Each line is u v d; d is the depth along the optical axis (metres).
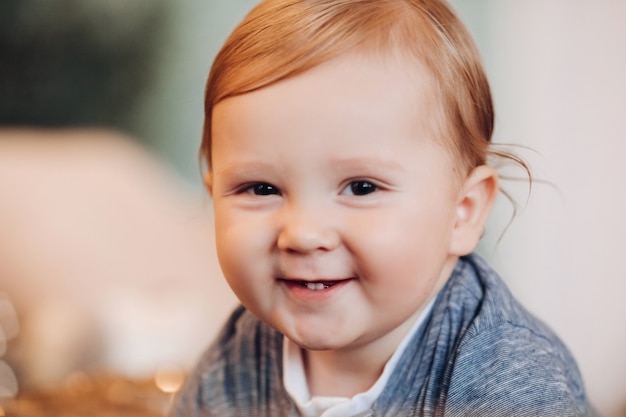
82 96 2.08
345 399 0.76
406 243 0.66
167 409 1.08
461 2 1.96
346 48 0.66
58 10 2.04
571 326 1.90
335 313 0.67
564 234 1.92
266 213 0.67
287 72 0.65
